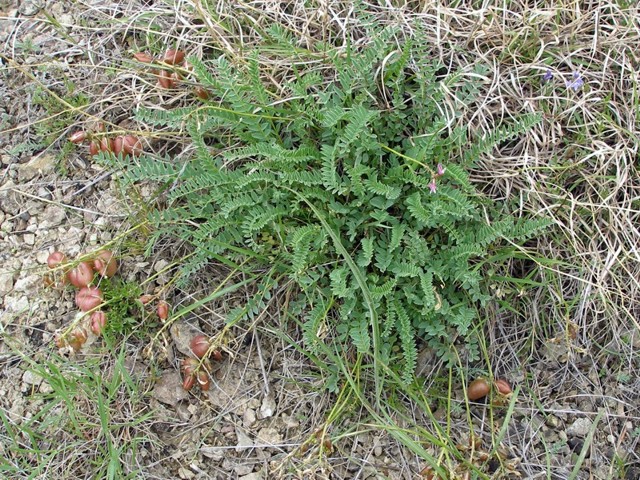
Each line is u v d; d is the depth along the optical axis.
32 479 0.45
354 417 0.49
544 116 0.51
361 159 0.49
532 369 0.50
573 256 0.50
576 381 0.50
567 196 0.50
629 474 0.48
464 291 0.49
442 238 0.49
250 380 0.50
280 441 0.49
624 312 0.50
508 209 0.51
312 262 0.48
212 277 0.51
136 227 0.49
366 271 0.49
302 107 0.49
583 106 0.51
